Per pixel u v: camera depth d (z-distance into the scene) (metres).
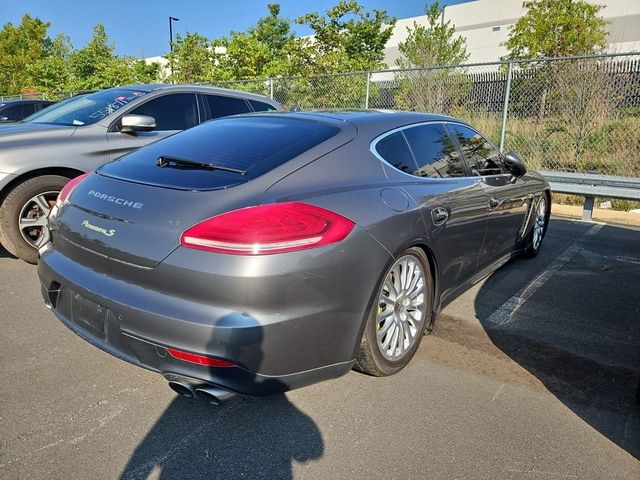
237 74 16.27
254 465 2.21
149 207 2.34
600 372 3.05
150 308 2.18
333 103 11.78
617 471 2.21
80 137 4.81
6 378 2.82
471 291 4.39
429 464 2.23
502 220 4.01
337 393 2.76
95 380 2.83
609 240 6.17
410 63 18.09
